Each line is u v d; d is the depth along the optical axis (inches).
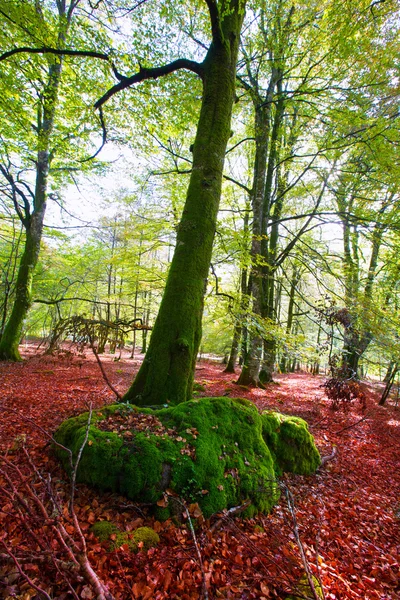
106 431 121.5
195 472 114.3
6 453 130.9
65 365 431.5
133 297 670.5
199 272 173.5
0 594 67.1
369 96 331.9
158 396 157.5
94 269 588.7
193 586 83.4
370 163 380.2
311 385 534.0
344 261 408.8
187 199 182.1
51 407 220.4
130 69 252.5
